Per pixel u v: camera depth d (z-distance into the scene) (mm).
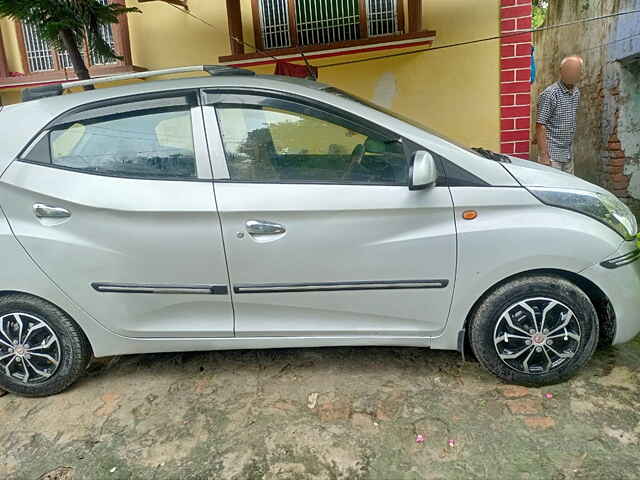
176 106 2492
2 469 2221
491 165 2414
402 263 2414
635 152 6672
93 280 2506
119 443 2340
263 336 2590
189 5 5062
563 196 2404
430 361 2832
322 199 2365
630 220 2566
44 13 3539
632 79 6461
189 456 2230
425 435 2252
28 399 2723
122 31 5070
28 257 2494
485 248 2369
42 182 2455
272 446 2250
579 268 2383
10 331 2625
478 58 4668
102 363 3051
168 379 2830
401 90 4844
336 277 2447
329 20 4852
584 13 7895
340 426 2348
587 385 2529
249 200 2377
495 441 2189
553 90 4590
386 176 2406
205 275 2473
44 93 2658
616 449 2098
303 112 2455
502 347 2502
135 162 2477
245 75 2652
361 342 2588
